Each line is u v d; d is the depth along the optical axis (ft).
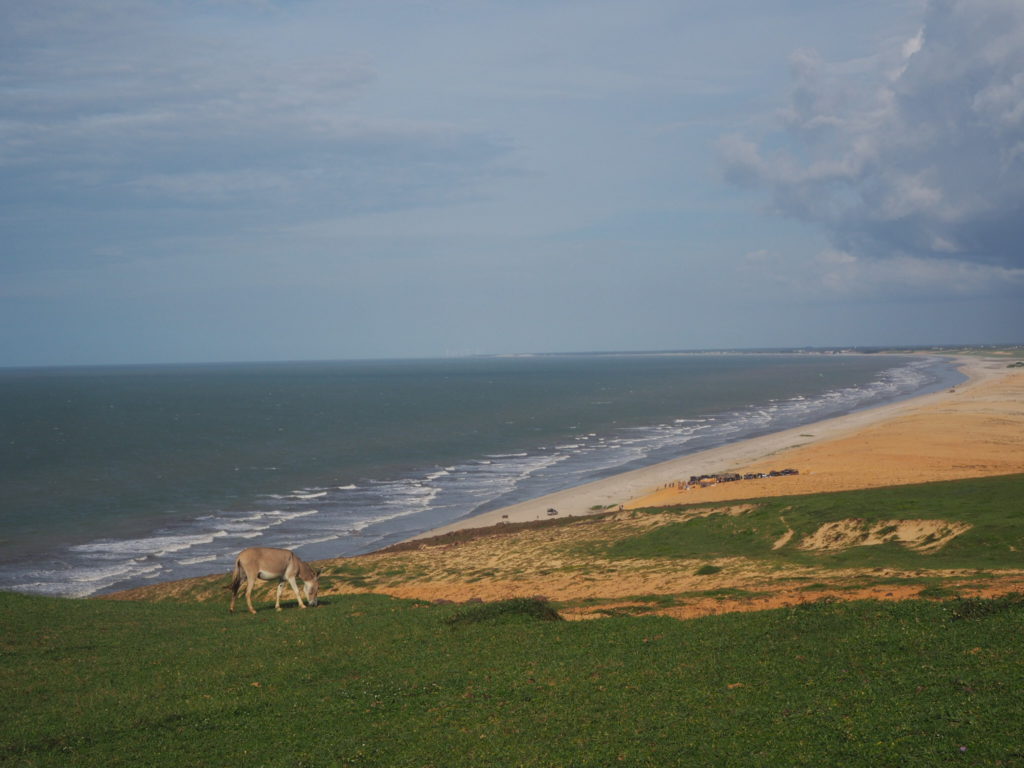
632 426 447.01
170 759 39.70
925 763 33.60
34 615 73.31
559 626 64.90
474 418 516.73
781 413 491.72
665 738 39.22
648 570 109.40
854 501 133.08
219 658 59.11
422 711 45.78
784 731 38.50
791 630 56.95
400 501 238.68
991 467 205.05
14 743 41.78
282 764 38.75
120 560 172.24
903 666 46.26
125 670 56.03
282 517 217.77
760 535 124.47
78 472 300.81
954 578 79.56
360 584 123.34
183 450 367.04
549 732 41.16
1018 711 37.35
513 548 141.49
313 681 52.80
